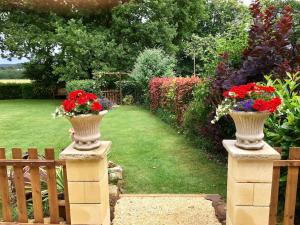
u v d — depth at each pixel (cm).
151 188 379
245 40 488
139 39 1595
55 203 253
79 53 1446
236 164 220
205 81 500
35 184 253
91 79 1484
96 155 227
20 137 699
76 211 240
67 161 232
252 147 220
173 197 333
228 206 251
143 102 1286
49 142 645
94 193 236
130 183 396
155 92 1002
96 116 226
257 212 225
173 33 1582
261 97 222
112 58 1493
